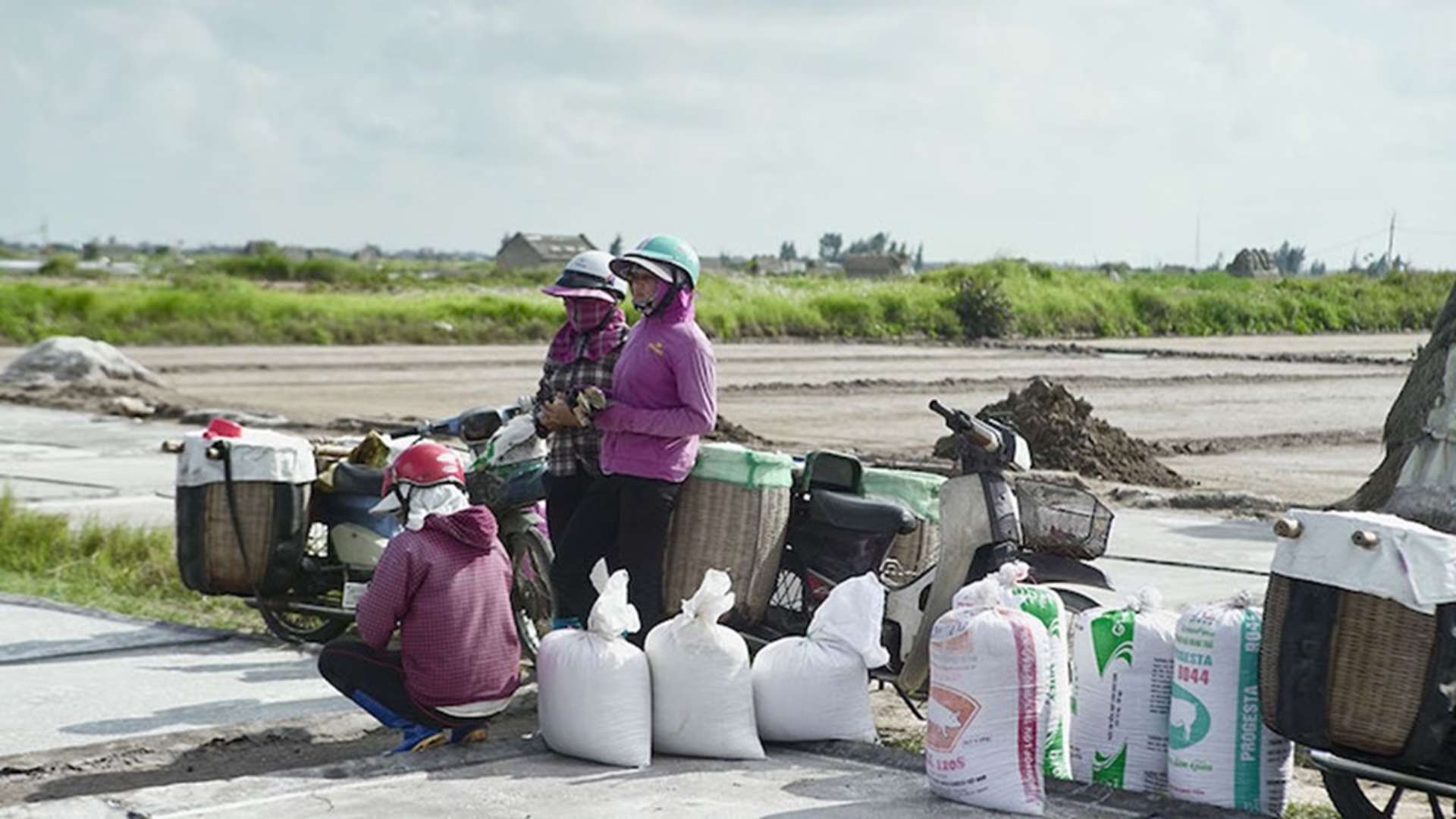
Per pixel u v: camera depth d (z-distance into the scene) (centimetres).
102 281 9094
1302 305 7144
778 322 5547
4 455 1909
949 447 2034
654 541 743
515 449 848
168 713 764
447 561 661
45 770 670
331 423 2342
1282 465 2153
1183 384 3672
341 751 716
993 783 587
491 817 575
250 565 872
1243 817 573
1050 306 6262
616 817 577
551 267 13938
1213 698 591
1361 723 520
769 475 746
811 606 755
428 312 5291
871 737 684
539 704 669
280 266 10281
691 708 655
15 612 999
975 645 590
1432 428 1130
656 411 728
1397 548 513
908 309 5866
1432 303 7531
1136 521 1513
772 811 586
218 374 3500
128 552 1188
